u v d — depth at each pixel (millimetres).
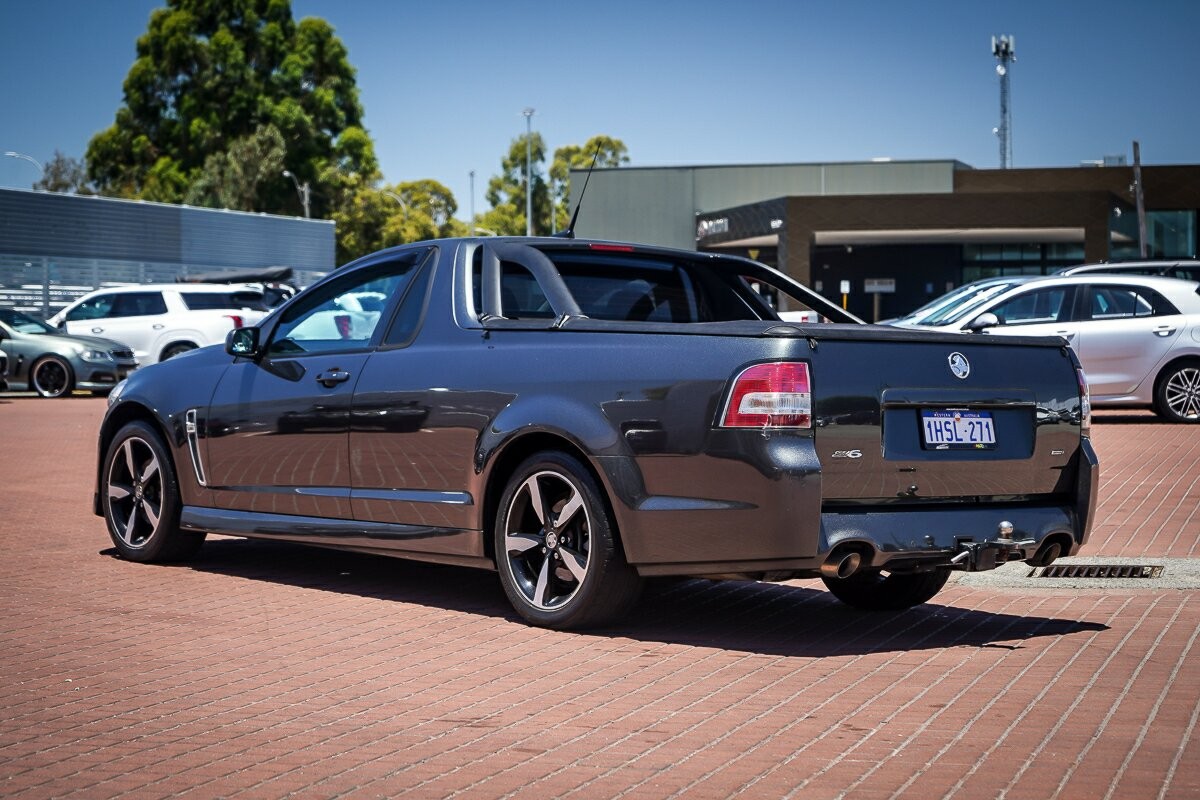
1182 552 8086
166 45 76062
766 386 5230
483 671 5145
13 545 8375
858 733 4246
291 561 7785
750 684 4922
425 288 6551
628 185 68688
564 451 5777
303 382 6844
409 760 3998
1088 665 5199
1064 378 5887
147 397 7598
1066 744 4098
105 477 7844
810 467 5191
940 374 5531
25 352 24578
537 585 5871
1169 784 3697
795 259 53125
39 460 13781
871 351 5406
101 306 25844
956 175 66812
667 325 5605
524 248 6344
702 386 5363
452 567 7617
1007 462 5672
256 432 7035
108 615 6242
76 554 8031
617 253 6520
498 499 6078
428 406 6219
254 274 33406
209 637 5766
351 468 6582
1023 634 5859
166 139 77438
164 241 43406
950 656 5398
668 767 3904
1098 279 16609
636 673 5105
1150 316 16406
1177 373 16312
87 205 40406
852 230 52688
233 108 76750
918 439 5469
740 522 5262
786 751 4055
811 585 7223
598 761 3973
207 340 25547
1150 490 10750
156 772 3895
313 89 80438
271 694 4805
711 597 6809
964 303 17016
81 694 4805
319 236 51406
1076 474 5914
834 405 5281
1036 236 55969
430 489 6242
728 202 68312
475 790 3709
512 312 6285
